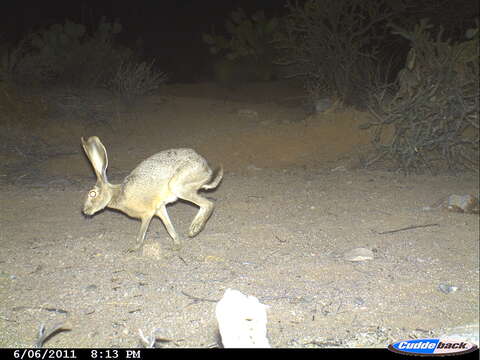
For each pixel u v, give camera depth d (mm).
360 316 1094
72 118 2875
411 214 1720
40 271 1253
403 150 2312
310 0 3385
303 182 2078
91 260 1319
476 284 1257
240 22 4570
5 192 1842
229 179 2098
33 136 2609
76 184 1998
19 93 2934
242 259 1354
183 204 1786
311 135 2770
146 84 3307
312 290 1194
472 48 2521
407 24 3693
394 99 2488
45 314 1062
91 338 982
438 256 1410
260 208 1747
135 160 2371
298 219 1654
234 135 2766
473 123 2350
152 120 2984
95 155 1324
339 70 3297
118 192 1348
